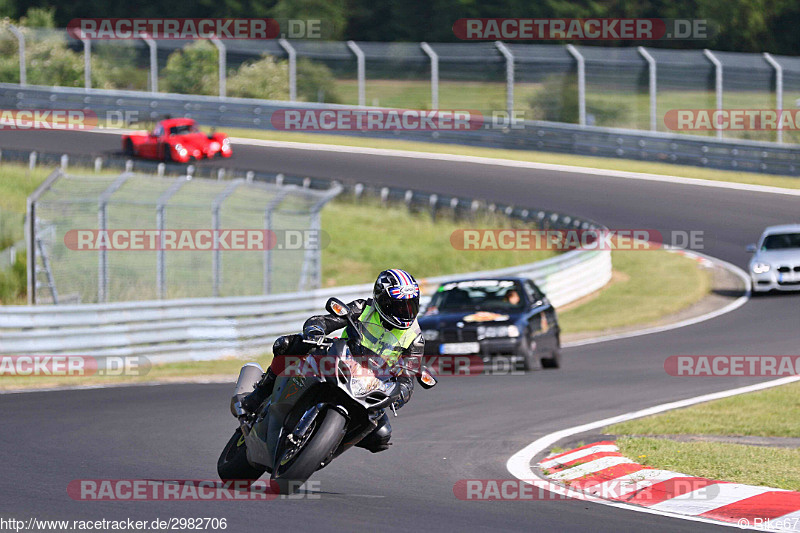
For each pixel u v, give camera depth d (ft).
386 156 500.33
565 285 289.53
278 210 250.57
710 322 245.65
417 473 96.53
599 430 122.93
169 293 253.85
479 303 185.57
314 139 536.42
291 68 588.91
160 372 183.93
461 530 71.56
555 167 482.28
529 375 174.40
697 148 479.00
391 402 79.66
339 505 78.79
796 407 138.92
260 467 84.12
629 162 490.90
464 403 144.77
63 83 610.24
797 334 216.95
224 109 555.28
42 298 238.89
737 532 73.82
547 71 565.94
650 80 515.09
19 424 120.78
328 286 323.78
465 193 424.87
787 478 93.76
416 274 339.36
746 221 388.57
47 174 408.87
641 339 223.10
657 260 348.79
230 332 206.28
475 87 612.70
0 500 77.30
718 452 107.04
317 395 80.02
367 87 619.26
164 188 333.42
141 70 620.08
